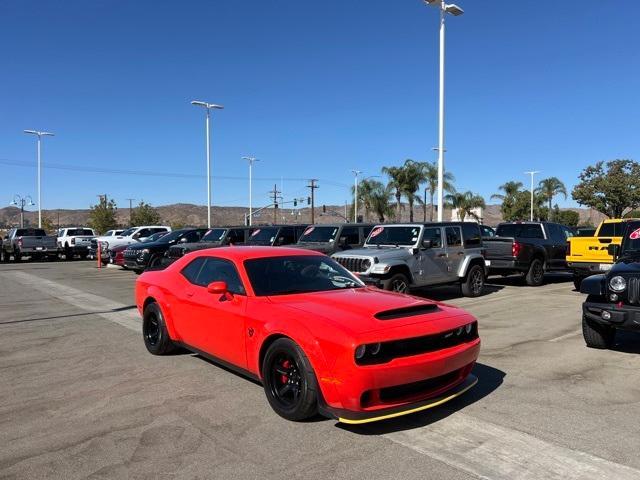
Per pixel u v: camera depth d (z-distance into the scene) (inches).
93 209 2687.0
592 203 1845.5
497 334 324.8
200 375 240.8
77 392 219.8
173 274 270.8
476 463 151.6
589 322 279.6
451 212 2332.7
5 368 257.9
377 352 167.0
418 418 185.6
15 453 162.1
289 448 163.0
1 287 633.0
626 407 196.1
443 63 809.5
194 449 163.3
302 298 207.3
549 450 159.5
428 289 570.9
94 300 506.0
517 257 570.6
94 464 154.3
